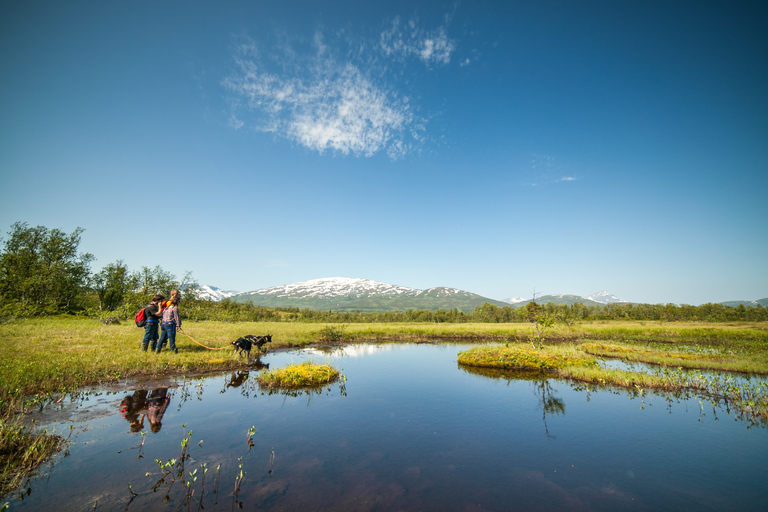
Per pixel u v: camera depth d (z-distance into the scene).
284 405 11.49
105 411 9.62
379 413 11.11
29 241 49.88
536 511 5.79
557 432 9.78
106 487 5.80
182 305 42.53
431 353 26.50
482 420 10.70
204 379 14.14
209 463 7.07
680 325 51.22
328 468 7.17
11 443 6.74
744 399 12.97
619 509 5.93
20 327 23.27
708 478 7.17
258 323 45.81
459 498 6.17
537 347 26.11
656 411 11.80
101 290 52.09
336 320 98.50
